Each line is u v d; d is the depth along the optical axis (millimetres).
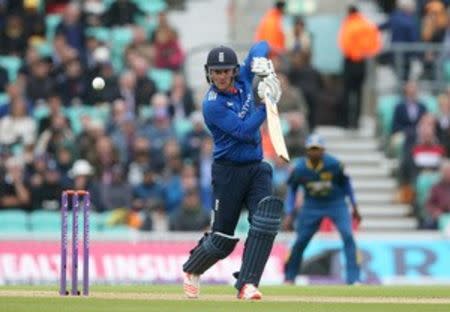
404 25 82438
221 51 37500
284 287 49219
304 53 78500
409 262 65625
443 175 72438
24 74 78875
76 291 38812
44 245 63594
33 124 75688
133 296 39094
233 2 88125
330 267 64688
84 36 81188
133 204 69625
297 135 72875
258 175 38156
